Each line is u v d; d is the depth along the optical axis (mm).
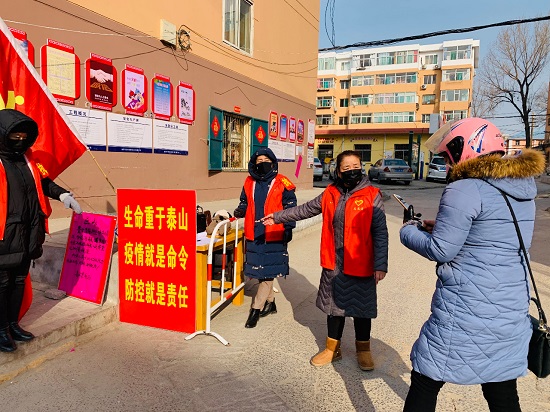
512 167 1702
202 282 3512
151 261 3551
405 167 22594
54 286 4078
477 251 1734
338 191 3012
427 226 2037
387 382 2875
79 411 2449
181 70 8227
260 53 11336
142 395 2633
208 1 8945
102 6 6406
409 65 45250
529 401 2654
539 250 7098
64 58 5863
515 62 33781
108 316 3637
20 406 2473
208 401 2592
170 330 3619
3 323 2791
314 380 2879
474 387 2826
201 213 4152
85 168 6305
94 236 3805
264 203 3693
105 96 6539
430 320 1885
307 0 14117
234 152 10641
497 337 1714
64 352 3152
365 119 47188
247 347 3365
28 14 5398
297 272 5805
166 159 7953
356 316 2936
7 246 2605
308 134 14953
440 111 43938
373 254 2906
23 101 3914
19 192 2662
